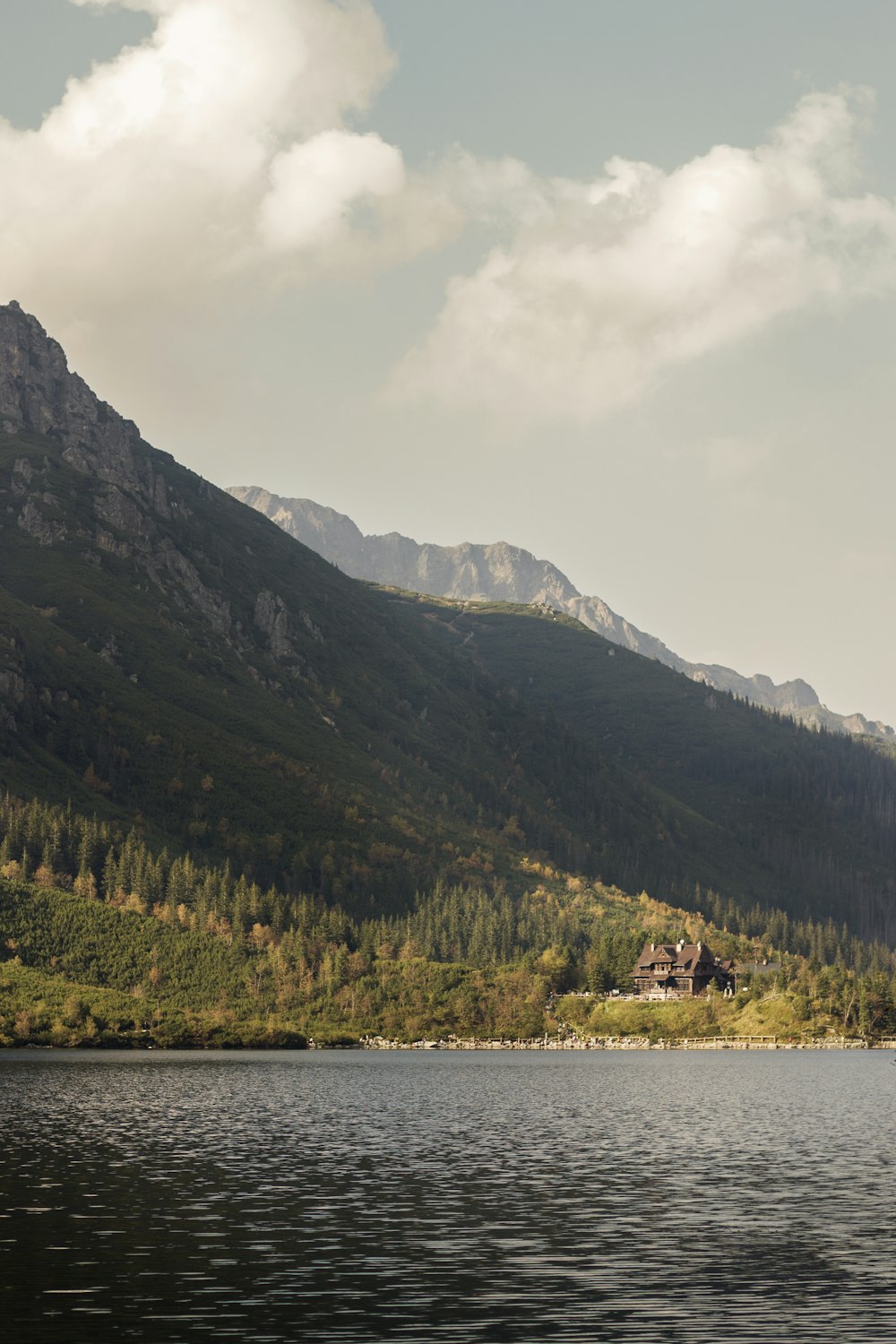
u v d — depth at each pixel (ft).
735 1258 264.31
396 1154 414.21
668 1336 210.79
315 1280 244.42
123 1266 254.27
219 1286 239.91
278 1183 353.72
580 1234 287.48
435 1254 266.77
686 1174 374.84
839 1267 256.73
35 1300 229.45
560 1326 215.72
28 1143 429.38
